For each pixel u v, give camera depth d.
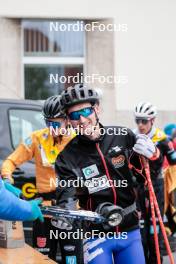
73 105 4.65
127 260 4.82
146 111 7.62
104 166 4.73
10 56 14.38
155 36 14.62
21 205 3.93
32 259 5.00
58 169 4.75
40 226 6.72
